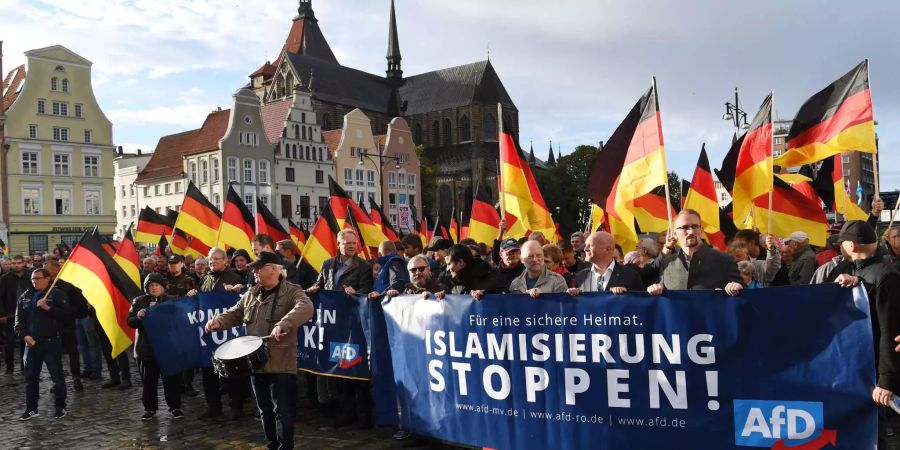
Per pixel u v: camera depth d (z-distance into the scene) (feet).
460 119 373.61
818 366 16.43
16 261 46.73
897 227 24.22
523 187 35.68
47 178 187.52
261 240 32.78
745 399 17.12
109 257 33.30
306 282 37.17
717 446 17.40
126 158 298.97
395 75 402.52
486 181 354.13
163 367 30.45
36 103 185.68
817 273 21.66
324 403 29.73
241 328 31.53
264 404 23.27
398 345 23.31
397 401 23.71
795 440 16.66
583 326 19.02
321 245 39.75
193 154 226.38
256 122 226.38
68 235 191.11
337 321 27.12
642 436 18.28
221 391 36.27
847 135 31.81
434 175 342.85
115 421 31.01
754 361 17.04
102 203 198.80
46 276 32.45
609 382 18.69
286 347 22.61
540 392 19.75
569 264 29.58
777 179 36.37
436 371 22.00
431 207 332.19
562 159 360.69
